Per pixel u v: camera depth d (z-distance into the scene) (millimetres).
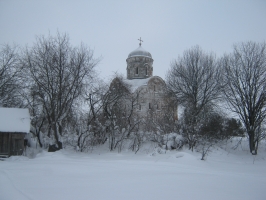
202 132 27156
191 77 31922
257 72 28859
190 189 10125
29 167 15672
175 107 33219
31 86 26891
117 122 30359
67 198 8508
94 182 11258
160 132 27656
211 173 14672
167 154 23828
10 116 25438
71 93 26391
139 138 27828
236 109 29766
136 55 48625
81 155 25016
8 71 31250
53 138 27797
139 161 19344
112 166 16625
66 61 26578
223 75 30812
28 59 25766
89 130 28203
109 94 30156
